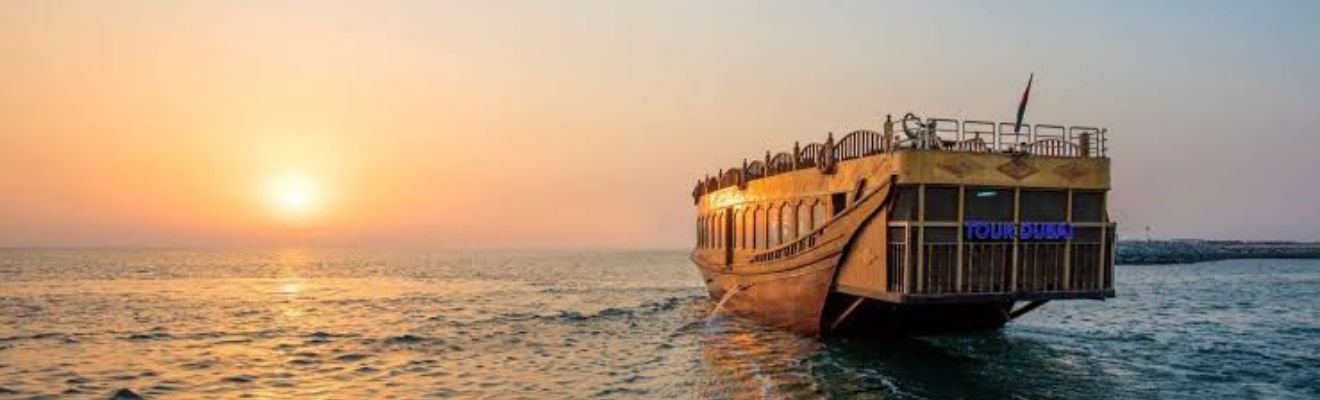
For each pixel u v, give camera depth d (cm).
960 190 2789
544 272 14525
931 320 3450
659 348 3691
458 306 6438
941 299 2736
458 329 4597
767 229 3934
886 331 3431
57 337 4284
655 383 2848
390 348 3812
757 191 4059
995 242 2811
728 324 4200
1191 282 9850
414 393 2772
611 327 4606
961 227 2777
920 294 2722
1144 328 4388
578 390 2772
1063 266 2883
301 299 7350
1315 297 7069
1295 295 7331
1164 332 4197
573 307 6212
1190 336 4022
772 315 3806
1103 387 2675
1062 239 2880
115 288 9025
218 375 3130
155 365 3359
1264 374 2931
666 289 8788
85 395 2747
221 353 3688
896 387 2630
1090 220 2952
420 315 5591
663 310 5716
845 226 3030
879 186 2814
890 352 3212
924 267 2748
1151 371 2969
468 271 15025
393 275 13125
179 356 3603
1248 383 2767
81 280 10719
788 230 3672
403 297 7625
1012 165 2839
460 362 3391
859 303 3105
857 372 2848
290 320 5259
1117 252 17400
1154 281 10144
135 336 4328
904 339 3469
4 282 10088
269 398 2717
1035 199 2895
